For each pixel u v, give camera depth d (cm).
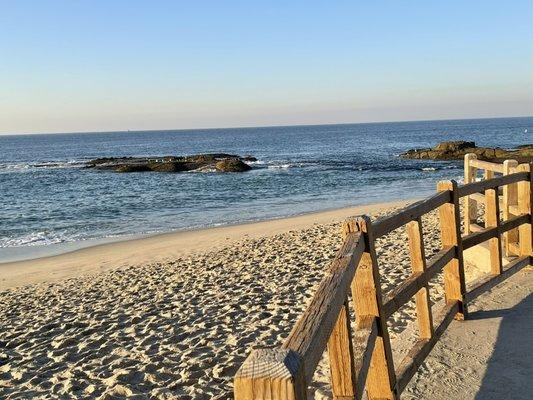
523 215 657
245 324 677
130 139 18988
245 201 2703
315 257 1076
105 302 866
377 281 305
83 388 523
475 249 733
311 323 180
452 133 13888
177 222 2103
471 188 525
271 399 133
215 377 518
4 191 3453
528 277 636
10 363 608
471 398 363
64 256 1502
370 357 273
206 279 966
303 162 5369
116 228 2023
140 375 537
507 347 441
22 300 970
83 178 4222
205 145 11838
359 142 10831
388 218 336
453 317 489
